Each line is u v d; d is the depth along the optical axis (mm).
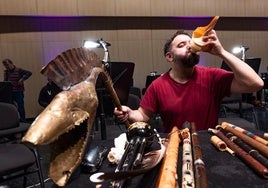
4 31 6129
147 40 7199
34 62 6406
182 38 1576
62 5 6379
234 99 4301
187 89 1686
